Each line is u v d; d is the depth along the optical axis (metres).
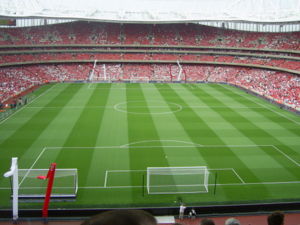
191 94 83.12
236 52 115.38
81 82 101.69
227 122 55.56
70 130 49.38
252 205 25.45
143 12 121.44
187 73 110.00
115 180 32.91
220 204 25.98
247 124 54.41
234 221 7.67
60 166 35.88
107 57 115.25
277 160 38.78
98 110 63.22
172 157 39.16
